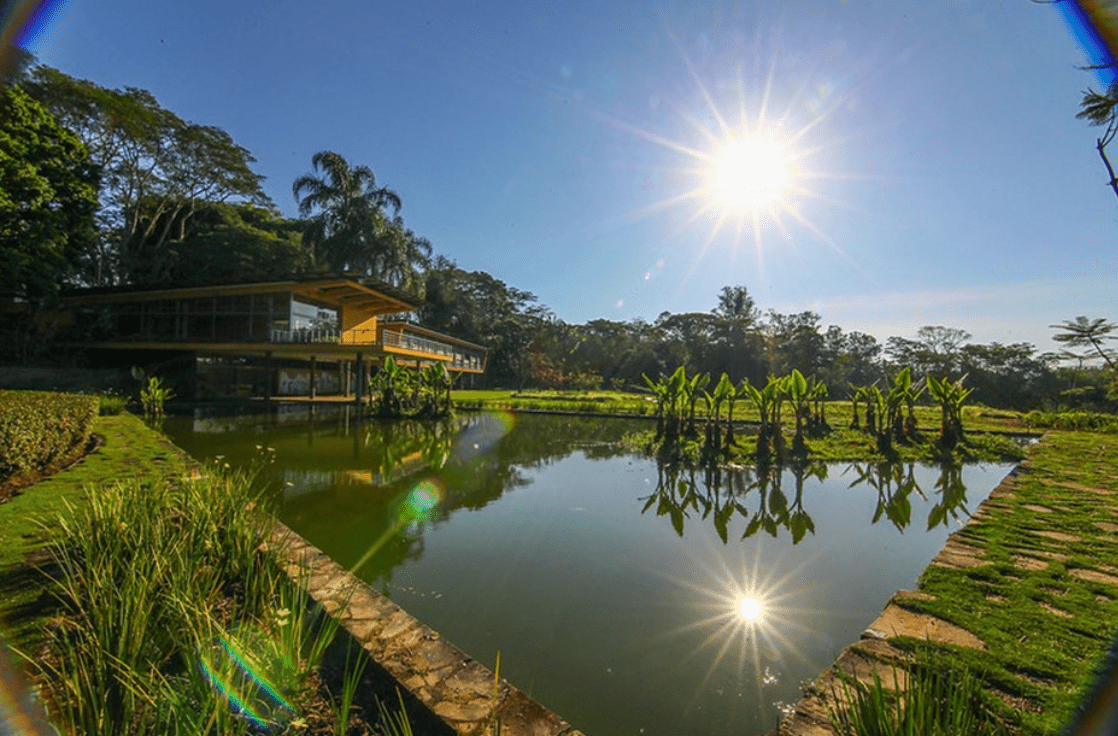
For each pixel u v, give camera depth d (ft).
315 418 50.62
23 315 66.80
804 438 38.24
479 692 6.86
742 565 14.08
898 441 36.96
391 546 15.31
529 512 19.22
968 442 35.73
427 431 43.27
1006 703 6.31
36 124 54.65
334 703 6.55
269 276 62.80
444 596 11.97
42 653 7.12
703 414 56.85
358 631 8.34
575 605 11.54
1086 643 7.84
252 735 5.84
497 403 70.49
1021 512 16.02
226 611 8.71
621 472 27.02
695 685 8.61
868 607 11.61
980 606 9.27
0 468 16.37
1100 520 15.07
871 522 18.34
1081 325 74.08
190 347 63.62
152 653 6.85
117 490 11.96
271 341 63.41
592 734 7.41
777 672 8.98
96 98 71.77
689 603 11.71
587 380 129.49
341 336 71.26
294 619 7.45
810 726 6.16
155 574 7.86
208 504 11.28
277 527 13.07
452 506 19.94
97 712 5.51
